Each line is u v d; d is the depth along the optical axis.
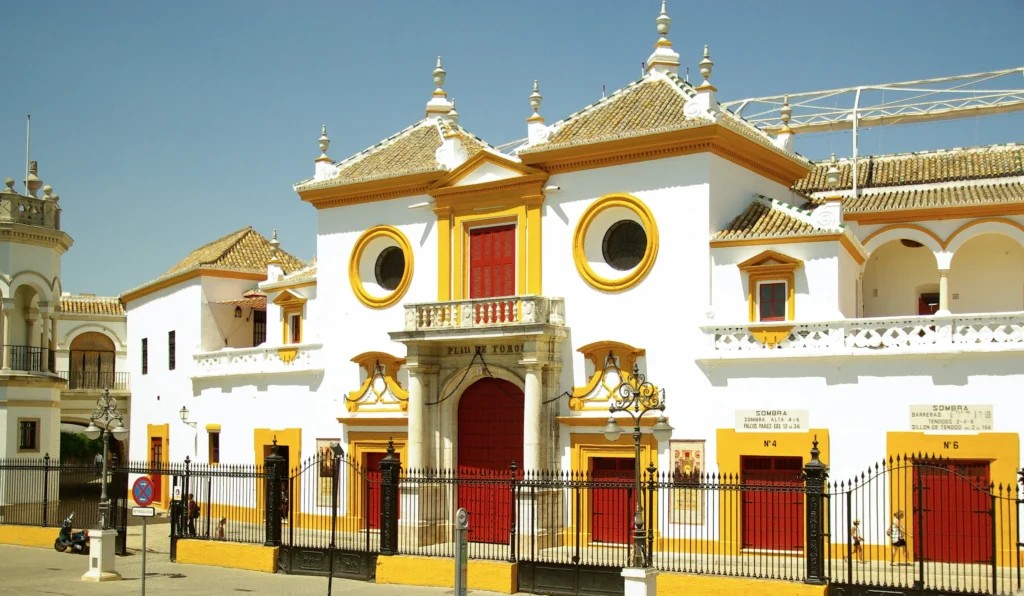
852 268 31.72
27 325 44.53
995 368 26.69
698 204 30.70
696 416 30.03
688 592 23.31
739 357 29.42
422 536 32.66
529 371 31.56
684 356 30.42
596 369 31.70
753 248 30.30
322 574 28.14
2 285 42.56
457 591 19.28
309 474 37.38
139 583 27.16
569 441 31.86
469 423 34.09
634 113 33.00
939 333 27.27
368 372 36.03
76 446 62.19
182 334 46.41
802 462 28.70
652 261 31.22
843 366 28.33
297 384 38.38
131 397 51.28
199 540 30.62
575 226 32.59
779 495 28.83
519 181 33.41
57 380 43.59
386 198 36.56
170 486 46.22
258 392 39.94
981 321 26.89
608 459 31.48
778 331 29.00
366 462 35.94
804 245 29.75
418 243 35.69
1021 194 33.00
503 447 33.31
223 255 46.97
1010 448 26.38
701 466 29.77
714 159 30.97
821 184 38.38
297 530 35.72
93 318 60.97
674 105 32.59
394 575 26.84
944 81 41.25
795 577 24.23
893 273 36.50
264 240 50.25
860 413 28.02
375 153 38.78
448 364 33.88
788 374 28.97
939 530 27.16
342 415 36.53
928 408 27.30
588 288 32.28
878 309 36.56
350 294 37.09
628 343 31.16
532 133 33.72
